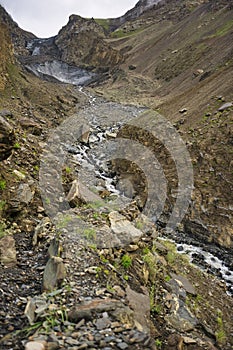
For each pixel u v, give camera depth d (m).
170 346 5.25
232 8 59.50
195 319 6.47
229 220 12.28
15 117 16.45
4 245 6.30
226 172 13.64
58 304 4.55
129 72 58.69
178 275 8.18
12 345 3.81
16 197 7.96
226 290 9.27
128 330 4.18
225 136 15.32
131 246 6.79
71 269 5.43
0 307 4.61
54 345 3.75
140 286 5.89
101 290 5.04
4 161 8.88
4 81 25.50
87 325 4.20
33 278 5.57
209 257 11.30
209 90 23.36
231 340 6.60
